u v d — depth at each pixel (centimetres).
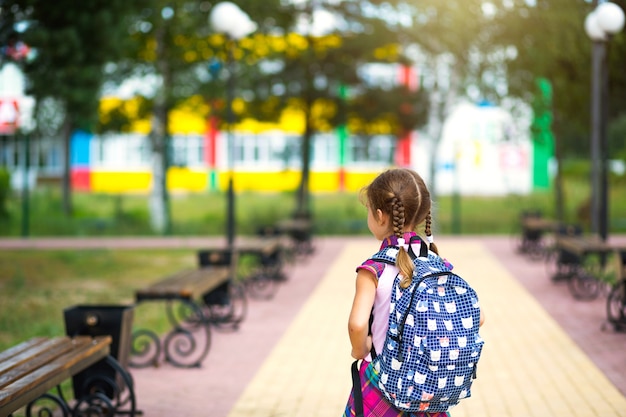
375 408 296
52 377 429
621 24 1241
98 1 1342
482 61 2139
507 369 700
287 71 2423
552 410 574
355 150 3859
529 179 3841
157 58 2217
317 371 703
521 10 1914
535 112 2047
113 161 4016
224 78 2250
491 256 1678
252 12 2189
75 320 556
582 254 1099
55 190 3412
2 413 371
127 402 593
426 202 307
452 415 564
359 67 2494
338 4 2341
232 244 1288
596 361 728
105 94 2361
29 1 1272
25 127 2259
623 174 2983
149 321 977
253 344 824
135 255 1778
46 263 1628
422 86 2530
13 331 934
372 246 1970
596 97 1562
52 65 1351
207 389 644
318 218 2578
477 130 3819
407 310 284
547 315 974
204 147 3912
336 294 1180
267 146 3919
